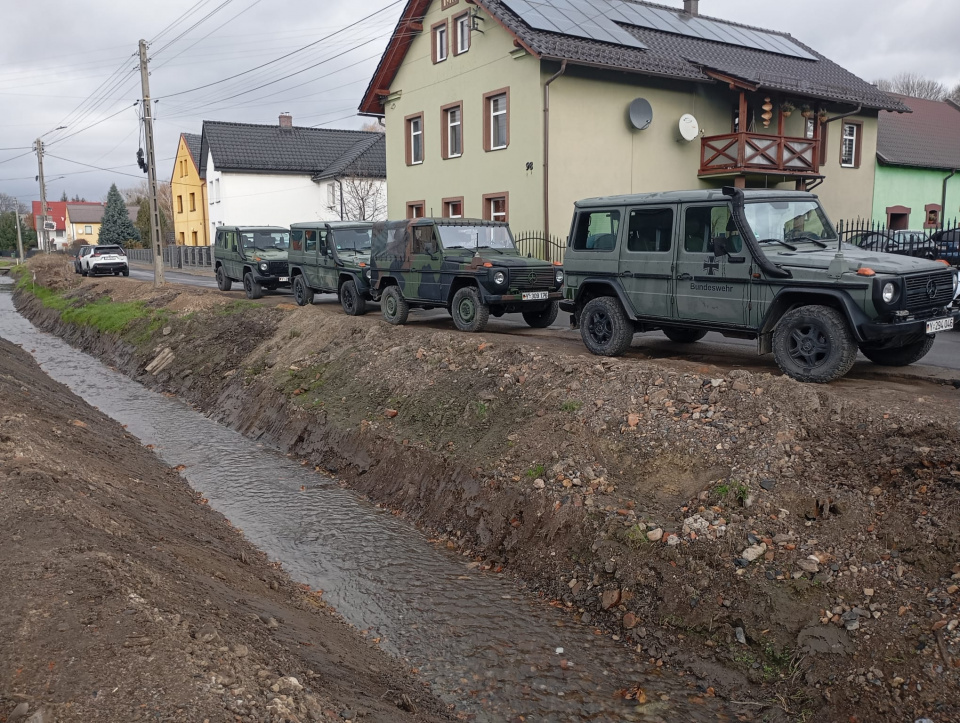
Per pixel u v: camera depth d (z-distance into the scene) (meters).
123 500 6.91
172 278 34.59
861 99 23.98
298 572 6.96
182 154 50.53
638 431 7.01
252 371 13.77
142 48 25.62
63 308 25.83
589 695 4.88
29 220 109.56
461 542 7.36
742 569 5.29
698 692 4.82
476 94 21.80
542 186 19.81
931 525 5.04
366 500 8.84
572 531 6.40
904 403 6.54
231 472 10.02
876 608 4.69
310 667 4.46
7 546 4.98
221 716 3.43
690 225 8.32
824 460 5.93
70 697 3.46
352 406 10.61
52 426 9.16
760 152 21.69
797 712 4.45
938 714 4.08
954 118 34.03
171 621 4.12
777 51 25.42
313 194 44.56
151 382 16.30
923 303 7.27
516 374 8.85
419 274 12.78
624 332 9.12
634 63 20.19
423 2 23.27
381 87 25.58
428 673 5.23
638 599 5.57
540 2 21.45
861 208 26.73
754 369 8.63
